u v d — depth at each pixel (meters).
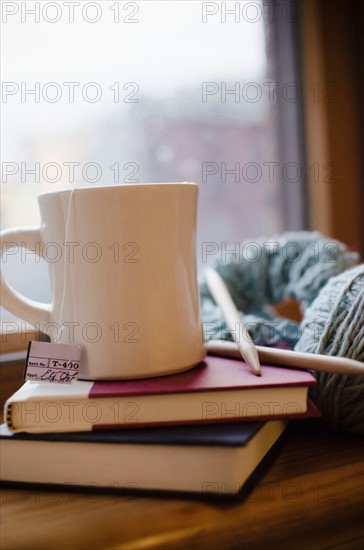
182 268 0.43
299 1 0.91
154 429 0.39
